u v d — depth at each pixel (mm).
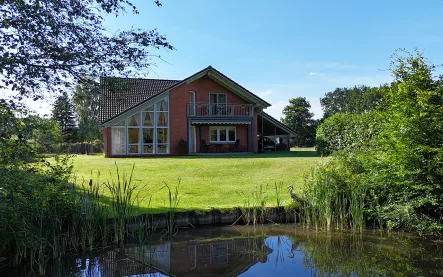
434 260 5457
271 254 5816
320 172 7961
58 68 5723
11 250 5371
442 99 6941
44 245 5355
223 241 6504
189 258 5617
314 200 7500
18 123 4914
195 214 7336
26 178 5332
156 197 8680
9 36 5289
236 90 25578
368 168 7699
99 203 6887
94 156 24766
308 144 62594
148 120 23203
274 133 28641
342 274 4938
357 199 7383
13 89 5461
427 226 6605
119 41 5812
